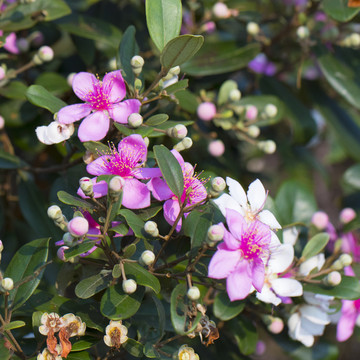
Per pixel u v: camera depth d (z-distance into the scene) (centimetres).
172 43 60
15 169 73
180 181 59
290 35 80
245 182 85
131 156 60
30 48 79
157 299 61
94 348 64
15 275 62
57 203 68
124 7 81
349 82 78
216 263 58
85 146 61
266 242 60
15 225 78
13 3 71
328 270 63
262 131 86
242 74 86
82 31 75
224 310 60
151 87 62
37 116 76
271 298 61
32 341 63
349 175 84
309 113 81
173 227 59
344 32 79
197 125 77
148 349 60
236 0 80
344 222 74
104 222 59
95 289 60
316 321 65
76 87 62
